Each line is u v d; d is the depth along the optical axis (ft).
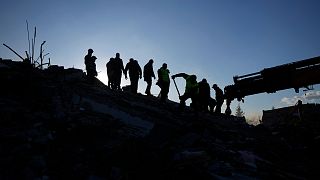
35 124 27.20
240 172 28.43
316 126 62.59
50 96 35.19
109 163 25.03
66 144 26.63
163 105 52.39
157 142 31.65
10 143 23.41
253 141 41.57
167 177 24.13
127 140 27.76
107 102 39.78
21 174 20.48
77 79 50.19
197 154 27.78
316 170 33.24
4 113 27.32
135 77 57.98
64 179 22.07
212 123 48.67
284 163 35.65
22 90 34.63
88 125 29.55
